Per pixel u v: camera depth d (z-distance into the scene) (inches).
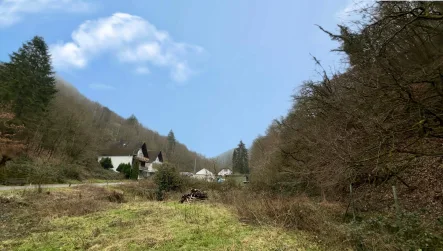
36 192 471.5
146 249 194.2
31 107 1007.6
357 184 346.9
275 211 265.1
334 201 342.3
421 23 212.5
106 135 1983.3
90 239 222.2
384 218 216.8
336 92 337.1
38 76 1153.4
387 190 324.8
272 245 193.5
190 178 781.3
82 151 1190.3
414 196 293.6
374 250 167.9
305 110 495.5
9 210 345.7
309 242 197.5
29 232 249.9
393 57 220.5
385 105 204.5
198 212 332.2
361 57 256.1
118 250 192.4
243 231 235.9
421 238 170.6
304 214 246.2
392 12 203.6
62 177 842.8
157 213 334.6
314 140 373.4
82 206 371.2
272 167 603.8
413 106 191.6
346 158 228.8
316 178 342.0
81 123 1237.1
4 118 744.3
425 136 197.0
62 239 224.8
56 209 353.1
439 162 311.4
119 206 399.9
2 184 650.2
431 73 186.7
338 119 281.3
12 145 722.2
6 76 1037.2
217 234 228.1
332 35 291.0
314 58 450.6
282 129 639.8
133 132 2470.5
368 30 228.4
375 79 205.9
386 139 202.4
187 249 191.8
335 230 203.6
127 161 1801.2
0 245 210.5
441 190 274.4
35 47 1189.7
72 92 2044.8
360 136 230.1
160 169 732.7
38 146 999.6
